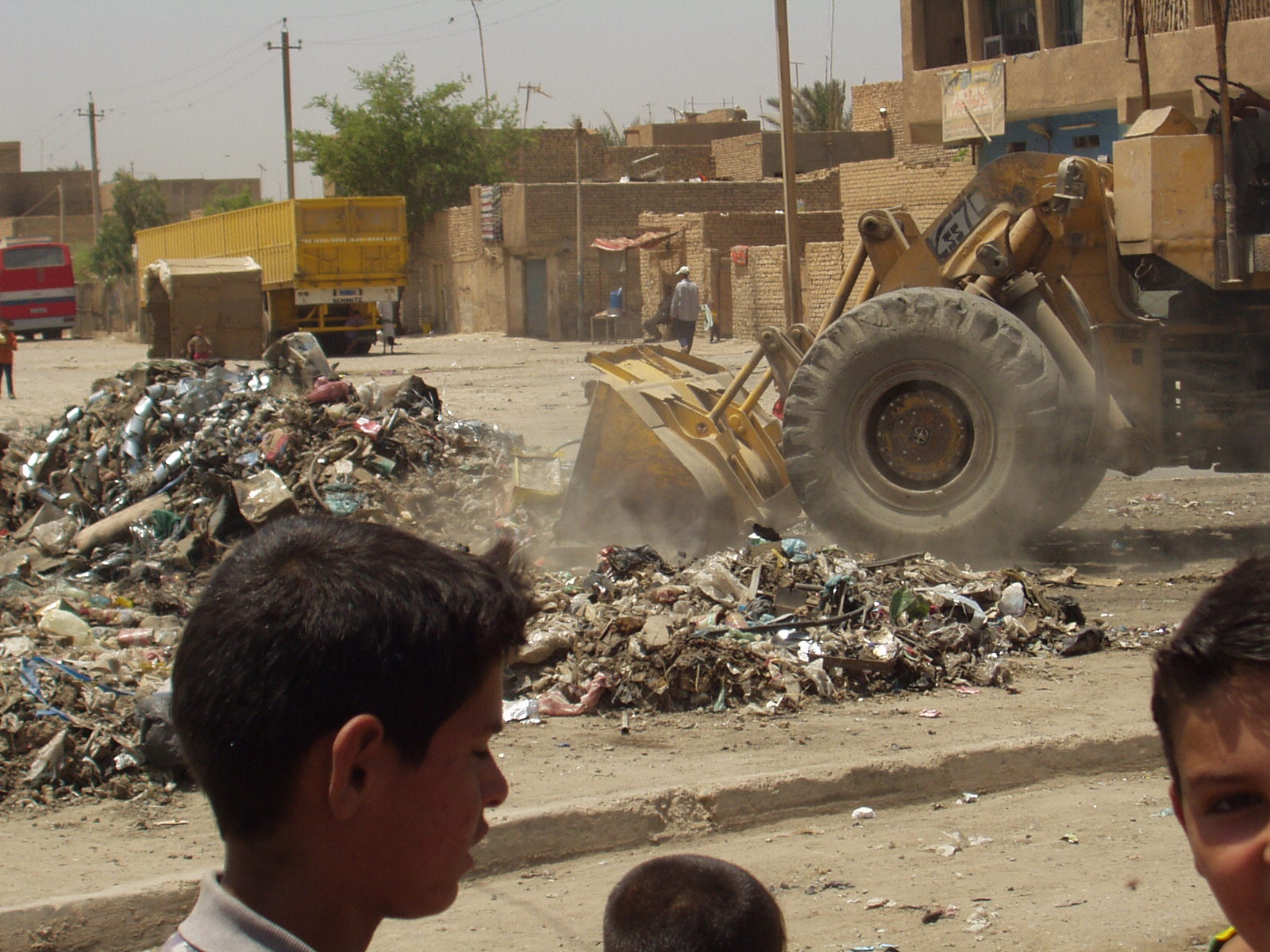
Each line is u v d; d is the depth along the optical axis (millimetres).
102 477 11102
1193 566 9461
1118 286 9320
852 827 5094
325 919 1484
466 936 4219
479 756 1554
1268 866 1322
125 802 5371
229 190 91875
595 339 40000
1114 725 5828
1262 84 18828
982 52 23625
